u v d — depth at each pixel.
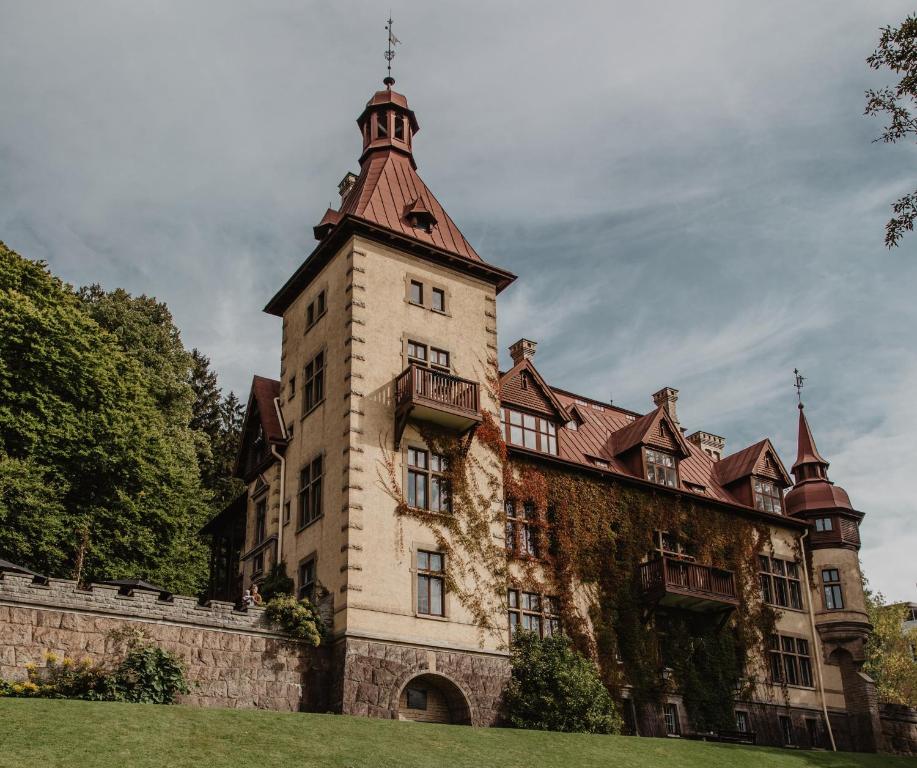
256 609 28.75
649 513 40.12
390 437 32.56
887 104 24.77
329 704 28.80
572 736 28.61
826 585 44.41
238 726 22.78
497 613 32.50
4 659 24.53
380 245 35.31
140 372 45.97
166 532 44.00
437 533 32.22
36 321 39.97
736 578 41.81
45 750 18.70
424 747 23.86
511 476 36.66
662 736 36.12
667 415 42.59
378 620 29.81
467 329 36.25
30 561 38.00
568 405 42.59
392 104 41.12
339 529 30.95
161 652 26.44
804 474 47.75
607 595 37.25
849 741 41.72
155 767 18.88
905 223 24.09
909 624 88.19
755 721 39.31
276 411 37.81
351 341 33.19
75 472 40.47
